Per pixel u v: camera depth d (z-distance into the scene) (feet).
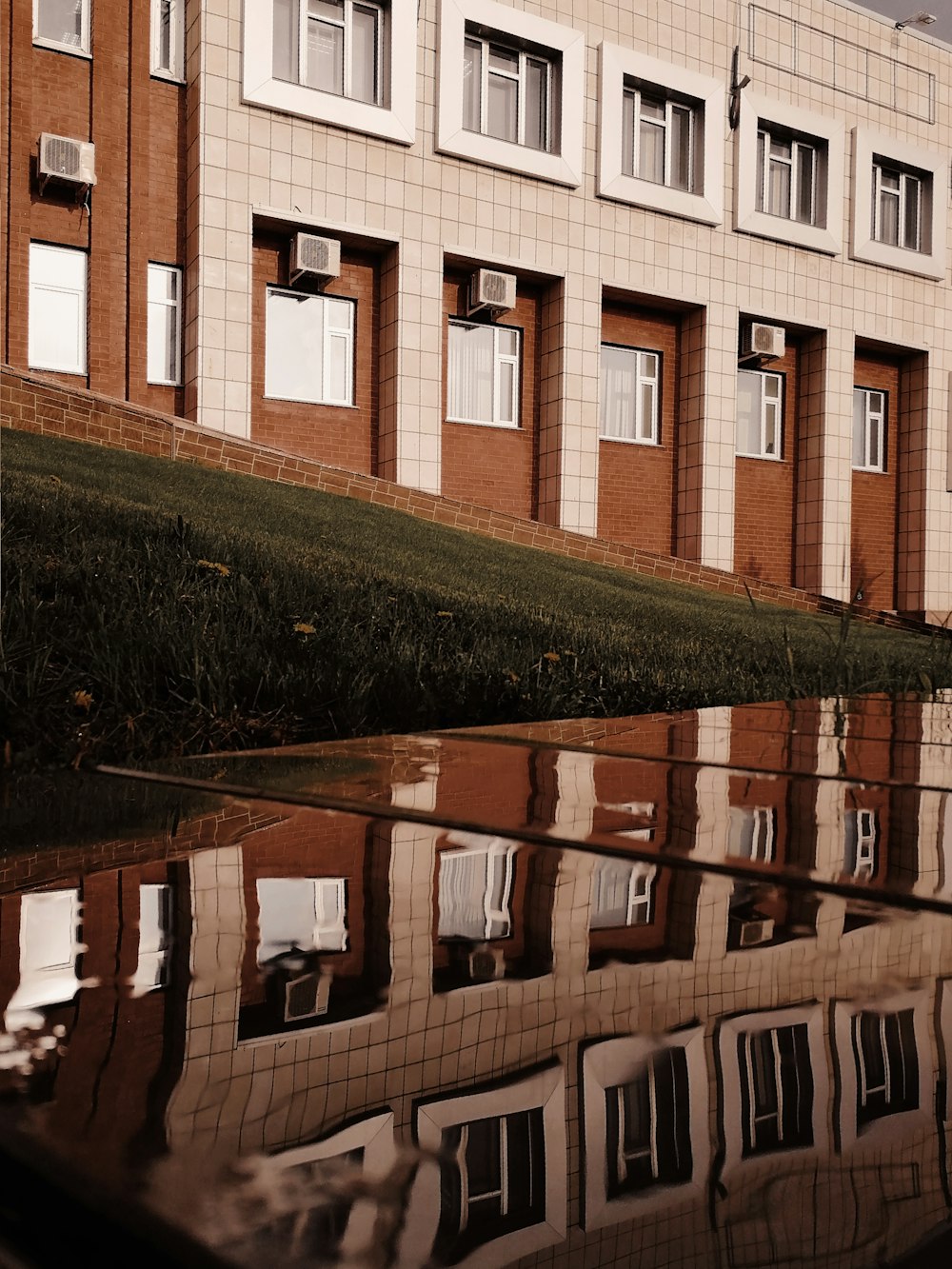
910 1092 1.15
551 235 41.16
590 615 22.94
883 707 10.50
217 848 2.97
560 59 41.27
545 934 2.00
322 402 37.76
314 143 36.22
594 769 5.26
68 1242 0.82
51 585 13.07
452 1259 0.79
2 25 32.04
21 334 32.45
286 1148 0.98
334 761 5.55
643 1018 1.45
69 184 32.86
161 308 35.32
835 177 48.47
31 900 2.27
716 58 45.16
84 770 5.06
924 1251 0.81
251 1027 1.38
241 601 13.94
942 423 52.90
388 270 38.37
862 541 52.11
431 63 38.45
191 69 34.86
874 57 49.96
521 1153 0.98
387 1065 1.23
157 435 31.63
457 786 4.55
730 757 5.96
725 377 45.60
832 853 3.07
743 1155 0.98
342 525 27.84
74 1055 1.25
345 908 2.21
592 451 42.06
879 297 50.44
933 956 1.84
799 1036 1.36
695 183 45.03
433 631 14.96
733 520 45.91
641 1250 0.80
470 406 41.16
